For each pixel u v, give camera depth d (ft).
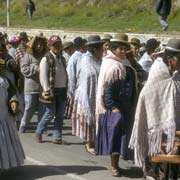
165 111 34.35
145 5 158.61
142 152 35.24
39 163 45.09
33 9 186.60
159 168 35.22
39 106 53.11
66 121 64.75
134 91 40.70
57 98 52.37
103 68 40.34
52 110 52.42
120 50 40.16
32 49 57.26
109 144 40.14
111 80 39.78
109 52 40.57
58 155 48.11
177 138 34.14
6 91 39.83
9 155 39.29
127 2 168.55
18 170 42.80
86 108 47.50
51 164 44.86
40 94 52.37
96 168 43.65
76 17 176.14
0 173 40.98
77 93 48.24
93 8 179.93
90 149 49.06
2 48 40.93
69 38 122.21
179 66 34.42
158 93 34.45
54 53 51.98
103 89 40.09
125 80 40.19
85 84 47.50
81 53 57.00
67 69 57.16
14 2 218.38
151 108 34.45
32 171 42.57
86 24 163.94
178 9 146.92
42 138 55.16
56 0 200.34
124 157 40.45
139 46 59.36
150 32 106.22
